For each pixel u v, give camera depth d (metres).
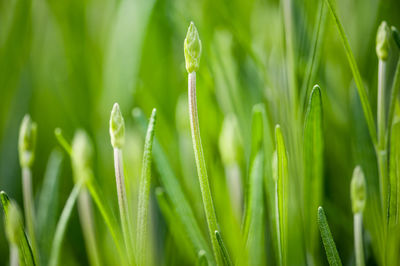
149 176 0.21
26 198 0.24
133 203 0.27
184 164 0.29
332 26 0.30
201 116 0.30
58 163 0.27
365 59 0.31
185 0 0.35
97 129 0.34
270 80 0.28
